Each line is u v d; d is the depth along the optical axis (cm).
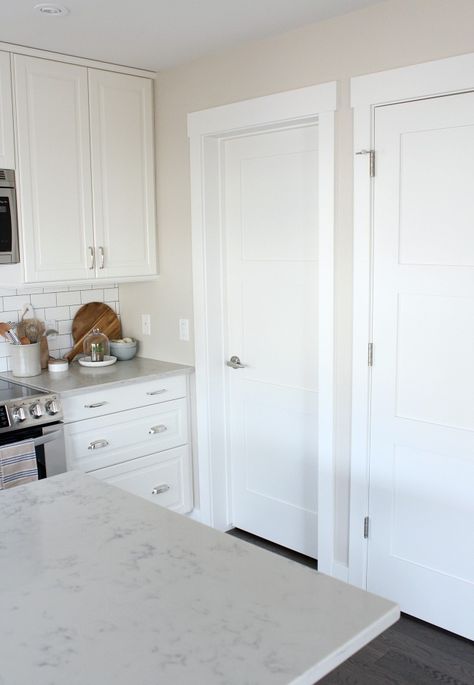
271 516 346
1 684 102
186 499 363
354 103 264
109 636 113
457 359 251
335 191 275
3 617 120
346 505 293
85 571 135
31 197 306
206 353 342
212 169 331
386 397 272
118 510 166
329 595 126
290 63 283
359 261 270
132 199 344
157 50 306
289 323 321
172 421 350
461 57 234
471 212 241
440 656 258
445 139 244
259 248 329
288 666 105
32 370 335
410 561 276
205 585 129
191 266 342
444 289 251
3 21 265
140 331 379
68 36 285
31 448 285
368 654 260
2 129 293
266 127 303
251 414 346
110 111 330
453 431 256
